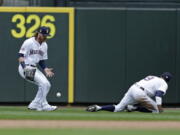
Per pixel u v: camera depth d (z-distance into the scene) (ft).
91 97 159.63
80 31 159.22
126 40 159.22
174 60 159.53
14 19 158.71
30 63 135.54
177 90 159.63
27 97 159.63
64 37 159.02
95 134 92.99
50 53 159.22
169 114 135.64
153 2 171.01
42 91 136.26
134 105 136.98
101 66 159.63
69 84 159.53
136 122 113.60
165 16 159.22
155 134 94.48
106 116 124.77
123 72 159.53
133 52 159.33
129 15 158.92
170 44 159.53
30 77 135.74
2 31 158.81
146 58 159.33
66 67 159.43
